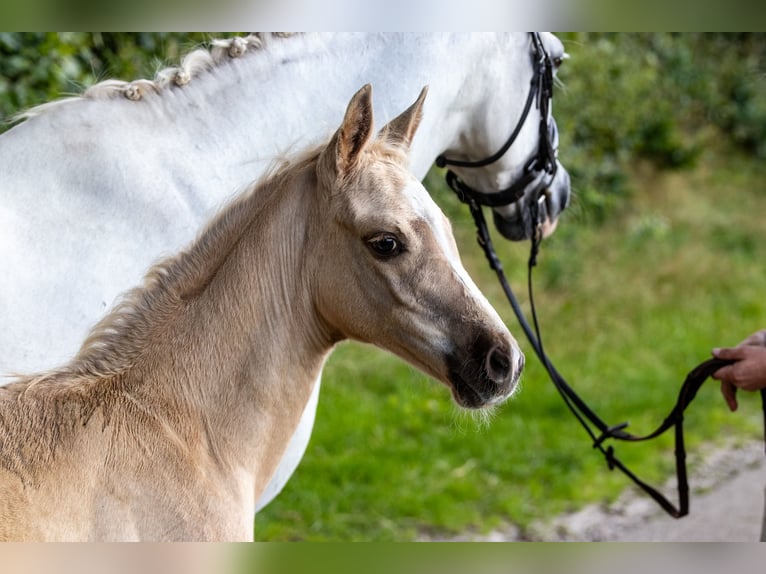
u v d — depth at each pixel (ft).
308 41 9.77
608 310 25.04
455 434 18.62
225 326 7.09
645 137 33.81
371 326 7.30
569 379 21.52
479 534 15.46
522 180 11.75
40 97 15.83
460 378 7.15
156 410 6.78
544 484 17.38
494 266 12.07
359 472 17.07
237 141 9.26
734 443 19.42
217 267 7.19
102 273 8.47
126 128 8.81
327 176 7.16
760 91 37.99
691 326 24.73
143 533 6.45
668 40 36.63
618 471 17.89
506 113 11.25
